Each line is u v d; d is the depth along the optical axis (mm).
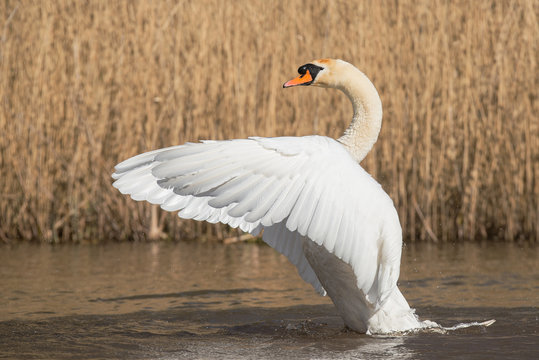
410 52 13633
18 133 13609
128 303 7422
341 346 5473
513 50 13602
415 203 13391
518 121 13445
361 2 13703
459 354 5148
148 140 13734
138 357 5199
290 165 4887
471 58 13727
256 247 12336
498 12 13703
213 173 4750
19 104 13672
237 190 4730
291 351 5328
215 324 6457
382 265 5074
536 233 13164
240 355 5219
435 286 8328
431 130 13727
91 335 5984
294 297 7738
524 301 7363
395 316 5883
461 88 13734
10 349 5480
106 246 12523
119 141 13711
